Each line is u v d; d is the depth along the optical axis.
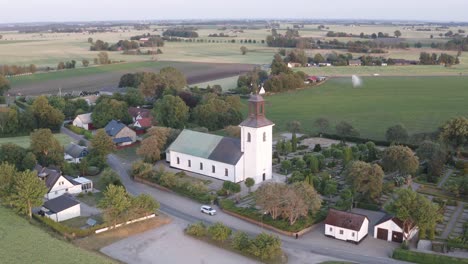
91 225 90.88
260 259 79.19
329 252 82.25
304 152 141.88
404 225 84.62
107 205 89.56
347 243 85.94
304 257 80.25
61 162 122.88
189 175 122.81
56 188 106.25
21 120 165.62
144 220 94.38
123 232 89.00
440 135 134.75
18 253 75.69
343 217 88.06
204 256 80.19
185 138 129.50
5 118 161.88
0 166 100.44
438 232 88.81
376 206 100.31
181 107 170.12
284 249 83.25
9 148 119.88
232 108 178.00
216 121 172.12
